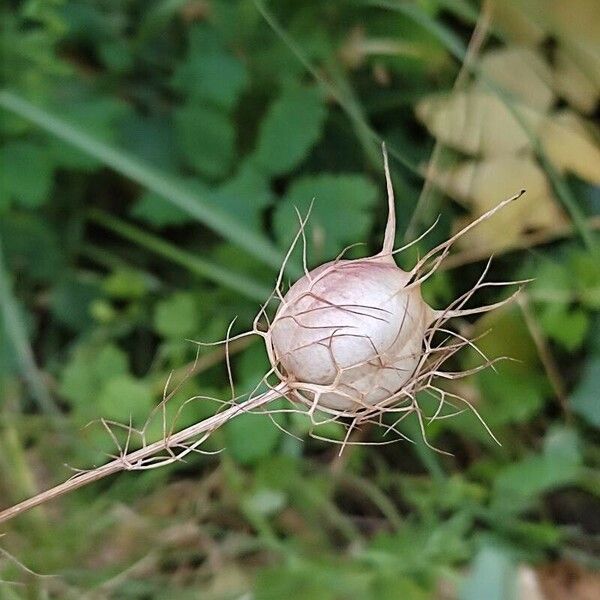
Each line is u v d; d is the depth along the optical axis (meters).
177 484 0.31
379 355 0.23
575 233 0.31
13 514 0.23
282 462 0.30
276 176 0.32
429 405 0.30
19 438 0.32
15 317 0.31
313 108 0.32
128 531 0.30
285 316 0.23
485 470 0.30
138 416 0.30
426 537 0.28
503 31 0.31
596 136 0.31
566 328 0.30
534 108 0.31
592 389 0.30
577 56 0.31
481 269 0.32
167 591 0.29
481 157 0.31
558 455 0.29
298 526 0.30
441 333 0.31
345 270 0.23
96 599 0.29
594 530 0.30
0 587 0.27
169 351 0.32
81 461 0.31
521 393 0.30
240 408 0.23
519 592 0.27
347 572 0.28
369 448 0.31
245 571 0.29
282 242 0.31
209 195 0.32
